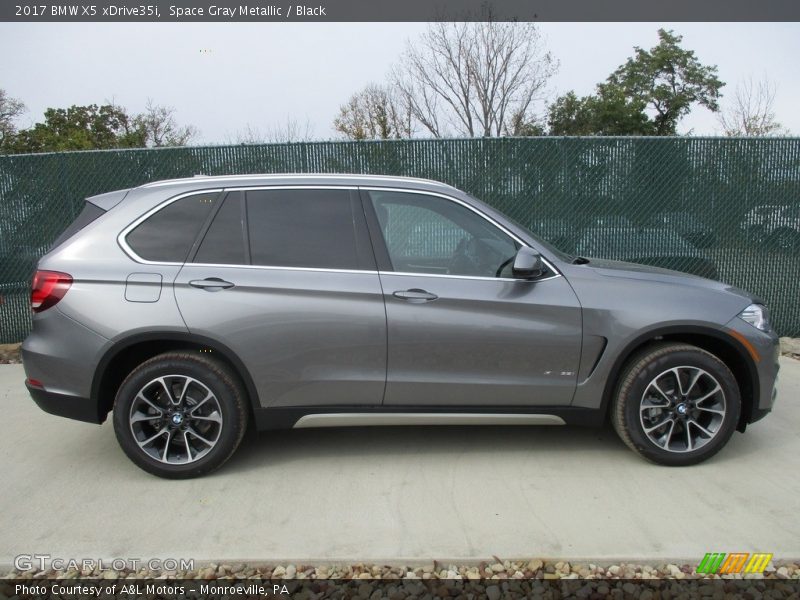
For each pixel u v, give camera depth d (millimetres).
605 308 3686
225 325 3584
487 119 21234
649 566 2857
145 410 3693
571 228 6996
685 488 3555
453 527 3182
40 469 3938
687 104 35750
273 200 3822
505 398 3771
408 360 3684
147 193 3834
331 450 4168
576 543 3014
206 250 3707
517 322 3680
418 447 4199
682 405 3732
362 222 3799
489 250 3832
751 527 3129
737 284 7074
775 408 4887
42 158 6891
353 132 26281
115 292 3594
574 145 6895
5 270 7031
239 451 4176
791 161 6914
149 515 3334
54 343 3609
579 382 3750
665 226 7016
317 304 3629
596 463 3906
